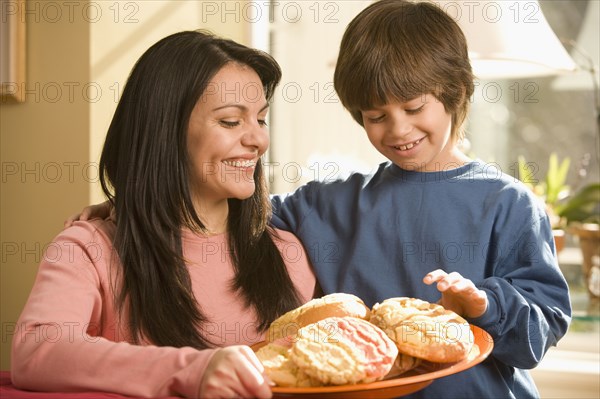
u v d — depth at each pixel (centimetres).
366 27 130
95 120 184
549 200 243
